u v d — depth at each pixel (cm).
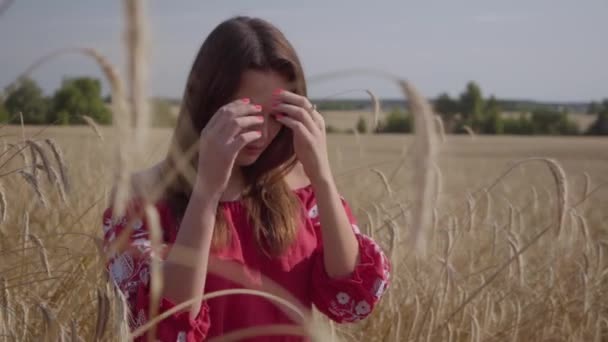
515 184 877
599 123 7956
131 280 180
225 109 176
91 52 78
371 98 211
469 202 370
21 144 220
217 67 190
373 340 332
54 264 278
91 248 251
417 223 82
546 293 408
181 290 176
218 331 199
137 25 75
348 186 502
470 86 8081
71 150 500
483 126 8019
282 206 213
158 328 177
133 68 77
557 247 435
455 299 369
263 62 189
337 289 220
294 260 219
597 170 3134
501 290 400
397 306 326
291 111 191
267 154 214
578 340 388
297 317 145
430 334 303
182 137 175
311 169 201
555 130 7944
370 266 222
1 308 194
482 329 357
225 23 195
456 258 436
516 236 410
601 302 425
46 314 164
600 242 438
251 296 202
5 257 260
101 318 143
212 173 175
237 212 213
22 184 330
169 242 196
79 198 404
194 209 177
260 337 201
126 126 80
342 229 211
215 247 203
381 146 4366
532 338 372
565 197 229
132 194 159
